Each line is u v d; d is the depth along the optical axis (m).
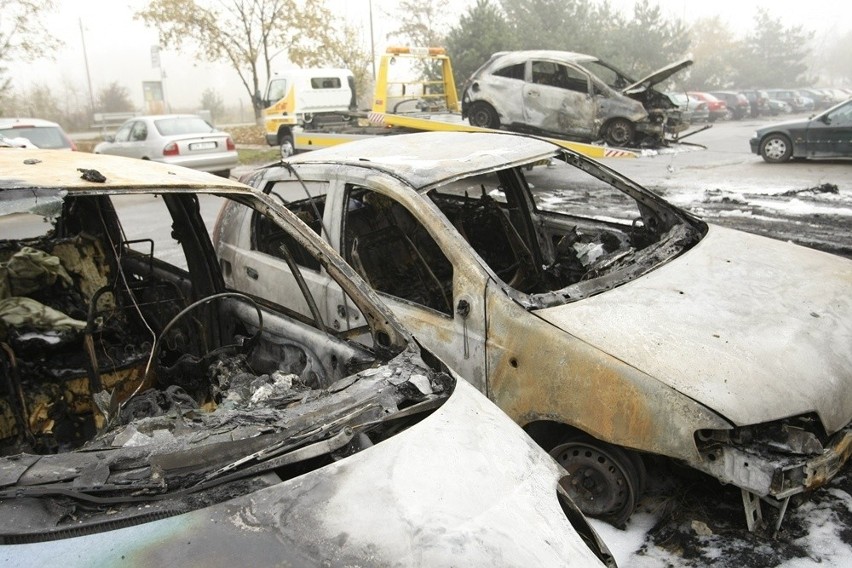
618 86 12.86
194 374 3.09
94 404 2.87
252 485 1.83
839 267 3.84
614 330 2.93
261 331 3.06
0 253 3.43
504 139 4.41
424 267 3.93
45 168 2.74
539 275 4.37
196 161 13.86
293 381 2.57
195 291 3.58
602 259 4.08
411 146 4.35
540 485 2.03
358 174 3.84
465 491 1.88
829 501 3.09
